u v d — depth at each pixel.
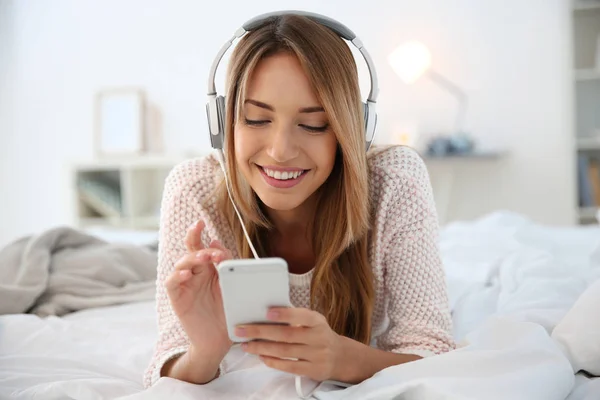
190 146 3.71
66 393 0.82
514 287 1.29
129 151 3.65
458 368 0.74
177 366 0.81
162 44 3.71
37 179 3.97
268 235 1.00
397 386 0.71
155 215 3.63
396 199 0.93
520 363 0.74
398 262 0.93
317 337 0.73
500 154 3.12
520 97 3.23
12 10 3.93
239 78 0.82
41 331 1.10
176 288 0.74
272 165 0.81
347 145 0.82
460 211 3.37
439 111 3.33
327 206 0.92
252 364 0.93
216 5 3.62
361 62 3.37
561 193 3.21
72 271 1.42
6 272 1.38
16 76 3.96
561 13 3.15
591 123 3.22
